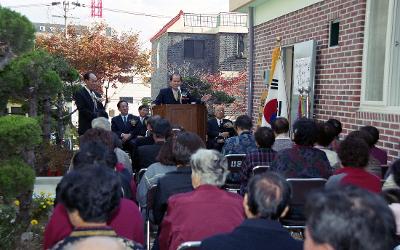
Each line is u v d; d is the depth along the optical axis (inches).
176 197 111.3
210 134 325.7
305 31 291.9
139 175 182.5
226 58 1007.6
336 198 54.2
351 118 244.1
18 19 149.3
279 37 328.2
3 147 144.2
